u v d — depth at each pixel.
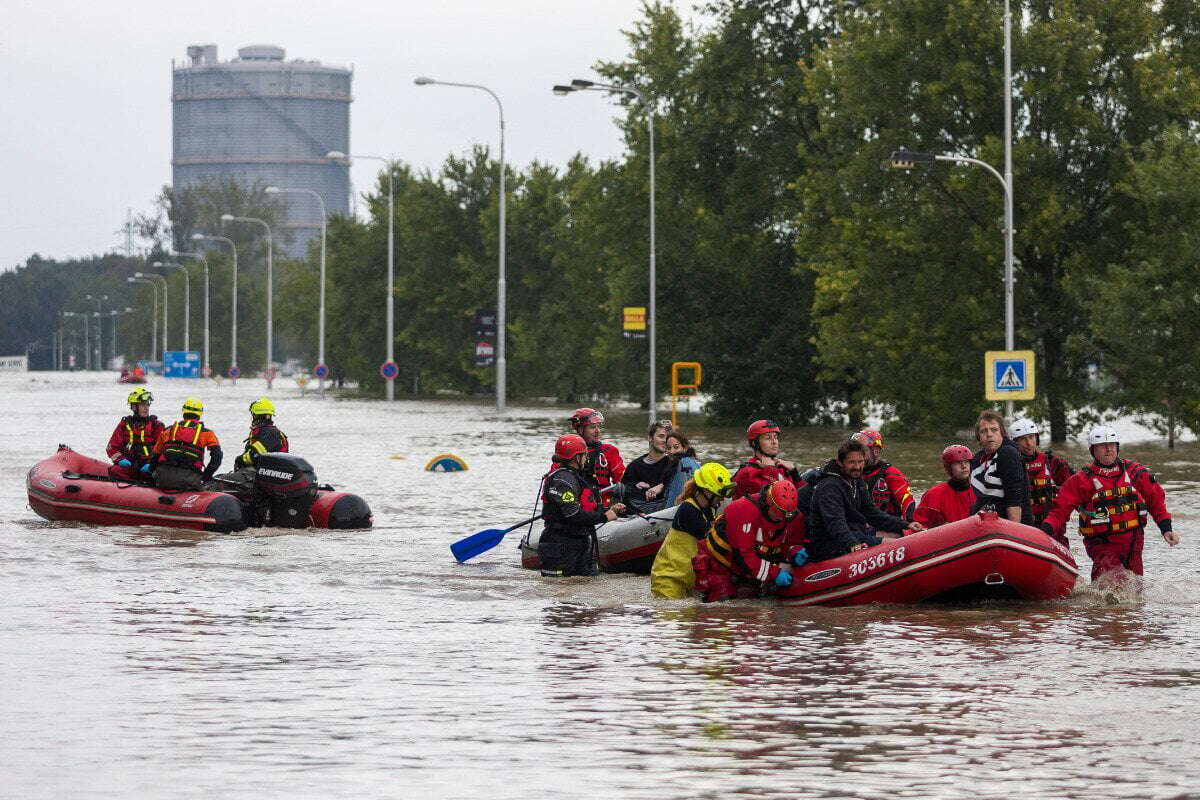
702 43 133.88
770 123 132.88
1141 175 89.62
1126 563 31.81
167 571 36.09
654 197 129.88
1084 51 95.88
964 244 99.44
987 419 31.34
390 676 22.88
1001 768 17.00
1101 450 31.75
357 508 45.56
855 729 19.08
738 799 15.70
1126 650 25.17
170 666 23.72
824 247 110.94
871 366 107.75
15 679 22.56
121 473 47.31
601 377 178.62
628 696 21.28
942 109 100.94
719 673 23.17
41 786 16.23
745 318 133.88
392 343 191.25
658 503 37.50
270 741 18.42
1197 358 88.44
